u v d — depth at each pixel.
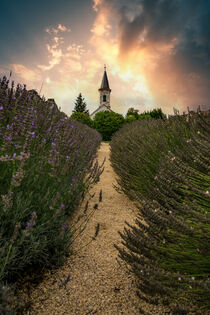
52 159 1.63
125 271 1.50
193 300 1.07
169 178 1.51
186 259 1.17
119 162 3.71
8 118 2.02
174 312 1.02
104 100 52.19
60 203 1.74
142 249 1.24
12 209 1.38
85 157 2.99
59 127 2.54
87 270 1.49
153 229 1.30
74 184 1.83
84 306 1.18
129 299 1.25
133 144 3.47
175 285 0.99
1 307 0.77
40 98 2.86
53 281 1.35
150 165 2.48
